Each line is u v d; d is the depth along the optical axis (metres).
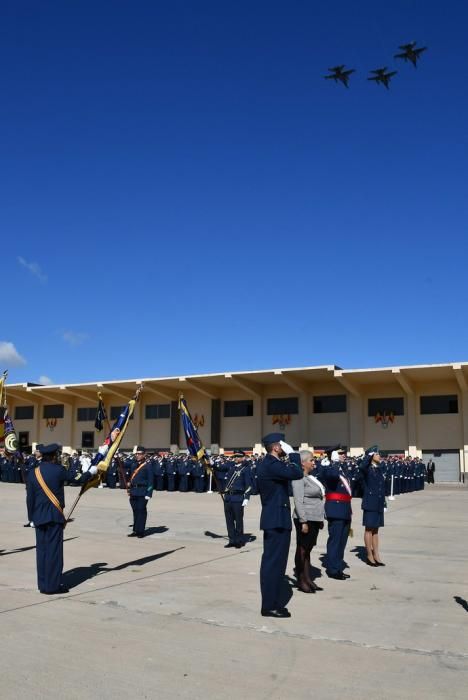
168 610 7.98
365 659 6.18
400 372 39.50
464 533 15.85
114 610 7.97
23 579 9.87
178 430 48.72
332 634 7.01
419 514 20.94
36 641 6.67
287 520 7.80
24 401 55.22
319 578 10.12
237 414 47.59
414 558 12.05
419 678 5.68
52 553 8.87
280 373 42.59
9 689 5.34
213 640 6.75
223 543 13.82
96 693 5.27
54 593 8.83
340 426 44.53
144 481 14.77
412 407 42.72
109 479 33.88
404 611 8.05
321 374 42.62
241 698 5.20
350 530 10.42
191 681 5.55
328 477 10.31
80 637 6.82
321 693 5.31
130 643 6.62
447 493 33.62
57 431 53.22
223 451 46.72
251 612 7.91
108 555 12.12
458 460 41.56
